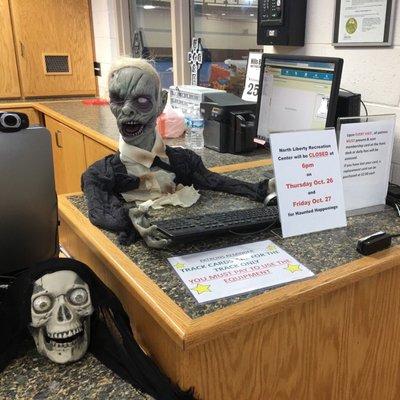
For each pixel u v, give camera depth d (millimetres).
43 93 3436
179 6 2814
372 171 1185
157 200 1207
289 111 1490
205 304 763
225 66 2529
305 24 1807
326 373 1004
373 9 1531
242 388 853
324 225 1075
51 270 789
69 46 3451
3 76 3240
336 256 946
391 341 1122
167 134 2090
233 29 2504
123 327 818
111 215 1047
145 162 1207
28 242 929
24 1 3182
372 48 1573
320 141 1071
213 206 1222
